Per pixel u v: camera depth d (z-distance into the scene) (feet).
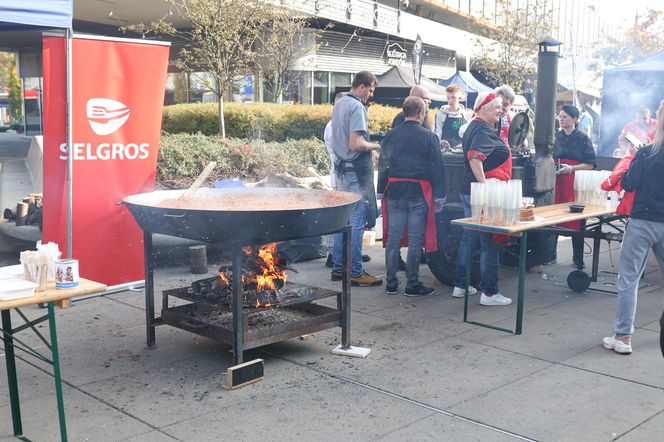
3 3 16.01
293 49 59.16
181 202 15.97
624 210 16.43
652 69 42.55
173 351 15.48
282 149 33.19
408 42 94.63
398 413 12.17
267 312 16.06
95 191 19.60
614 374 14.12
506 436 11.28
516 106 48.91
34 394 12.95
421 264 25.64
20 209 24.03
